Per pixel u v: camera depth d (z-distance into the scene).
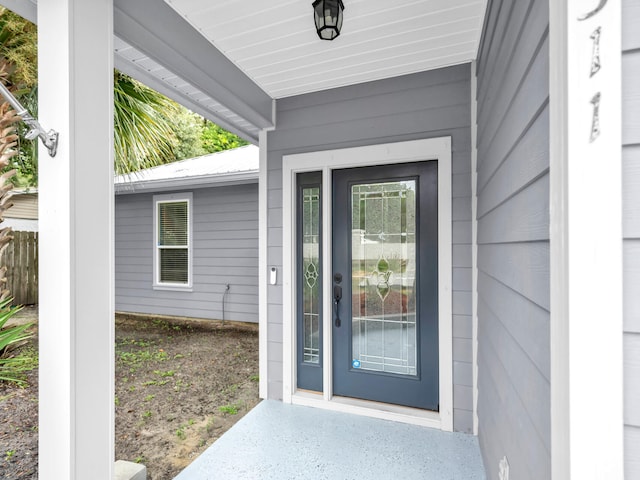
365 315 2.94
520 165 1.14
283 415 2.81
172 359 4.43
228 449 2.34
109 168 1.48
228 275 6.12
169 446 2.45
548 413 0.86
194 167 6.40
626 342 0.65
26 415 3.01
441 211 2.61
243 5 1.93
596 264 0.65
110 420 1.45
